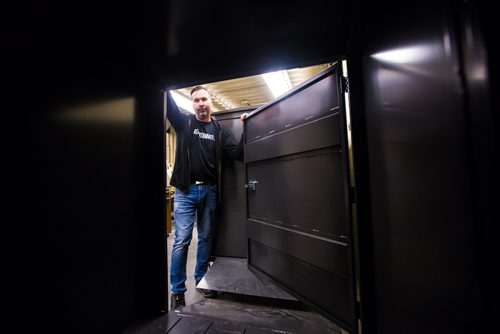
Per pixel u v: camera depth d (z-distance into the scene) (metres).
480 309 0.28
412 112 0.45
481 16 0.27
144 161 1.01
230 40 0.83
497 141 0.25
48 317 0.58
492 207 0.26
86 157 0.72
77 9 0.62
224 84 2.65
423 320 0.44
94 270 0.73
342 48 0.85
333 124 0.98
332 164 1.00
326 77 1.02
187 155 1.53
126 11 0.63
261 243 1.48
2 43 0.50
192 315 0.96
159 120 1.05
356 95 0.83
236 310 1.24
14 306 0.50
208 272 1.58
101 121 0.78
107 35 0.76
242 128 1.83
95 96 0.76
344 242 0.94
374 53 0.64
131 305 0.89
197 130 1.61
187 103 3.10
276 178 1.35
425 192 0.41
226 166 1.87
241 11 0.67
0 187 0.48
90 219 0.72
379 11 0.59
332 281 1.01
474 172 0.28
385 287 0.66
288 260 1.27
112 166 0.83
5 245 0.49
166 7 0.64
